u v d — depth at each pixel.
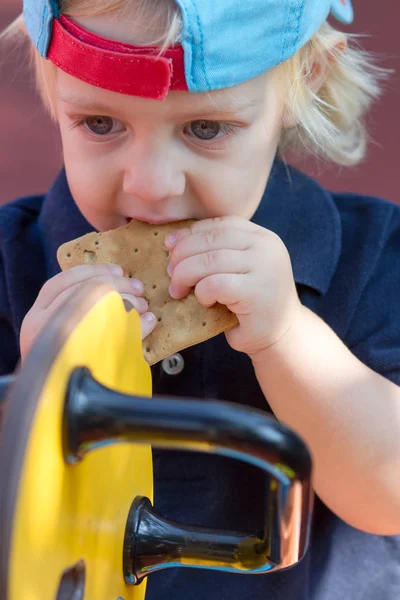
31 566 0.69
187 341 0.90
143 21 0.87
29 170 1.92
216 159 0.90
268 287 0.90
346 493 0.95
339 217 1.03
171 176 0.89
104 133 0.90
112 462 0.75
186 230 0.91
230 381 0.97
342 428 0.94
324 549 1.02
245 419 0.71
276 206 1.01
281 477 0.71
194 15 0.85
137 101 0.87
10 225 1.04
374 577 1.02
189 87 0.86
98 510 0.74
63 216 1.02
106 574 0.75
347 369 0.94
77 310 0.72
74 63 0.87
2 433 0.68
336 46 1.00
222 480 0.98
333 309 0.99
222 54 0.87
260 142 0.91
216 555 0.76
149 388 0.80
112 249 0.93
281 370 0.93
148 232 0.92
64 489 0.71
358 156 1.09
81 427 0.71
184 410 0.71
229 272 0.90
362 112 1.09
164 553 0.77
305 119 0.97
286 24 0.89
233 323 0.90
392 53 1.96
